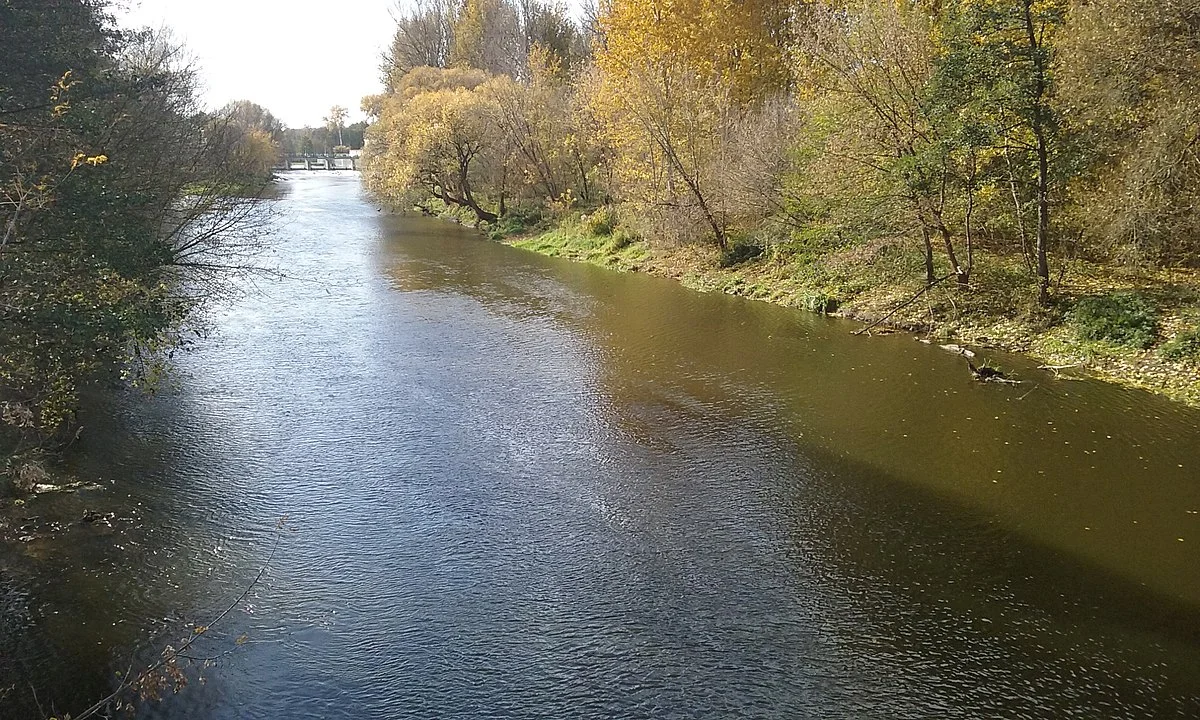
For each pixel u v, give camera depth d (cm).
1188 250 2297
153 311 1430
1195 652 941
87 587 1055
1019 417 1653
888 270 2723
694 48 3681
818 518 1261
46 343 1186
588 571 1116
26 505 1251
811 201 2809
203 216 1970
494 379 1941
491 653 946
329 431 1605
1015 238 2619
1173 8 1802
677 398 1808
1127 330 1981
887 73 2330
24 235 1140
